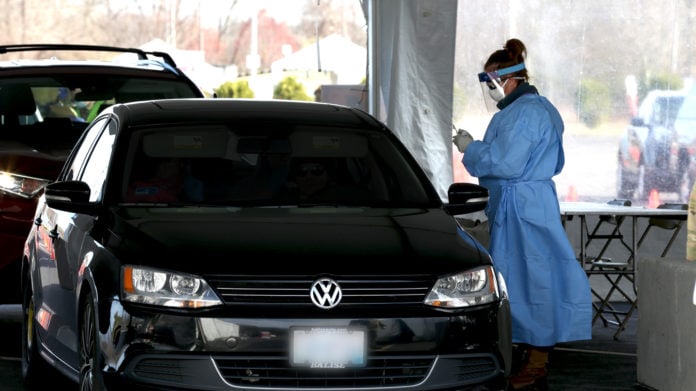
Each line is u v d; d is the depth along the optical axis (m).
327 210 13.40
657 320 16.08
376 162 14.44
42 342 15.33
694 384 15.15
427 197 14.23
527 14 25.61
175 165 13.90
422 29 22.33
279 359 11.41
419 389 11.66
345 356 11.49
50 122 20.58
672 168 26.16
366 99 25.67
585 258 22.98
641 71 26.05
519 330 16.48
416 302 11.84
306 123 14.72
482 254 12.70
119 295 11.72
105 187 13.65
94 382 11.94
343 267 11.74
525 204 16.34
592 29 25.88
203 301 11.44
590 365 19.03
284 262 11.70
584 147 26.14
